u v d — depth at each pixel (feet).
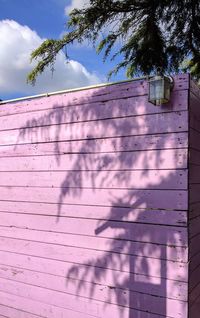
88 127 10.30
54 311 10.66
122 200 9.49
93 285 9.89
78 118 10.54
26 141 11.76
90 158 10.19
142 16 19.07
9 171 12.17
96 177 10.03
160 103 8.83
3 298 11.95
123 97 9.64
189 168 8.65
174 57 20.07
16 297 11.60
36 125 11.54
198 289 9.30
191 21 19.06
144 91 9.27
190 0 18.28
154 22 18.95
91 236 10.02
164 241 8.74
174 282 8.54
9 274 11.86
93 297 9.86
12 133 12.19
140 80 9.37
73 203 10.46
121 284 9.37
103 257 9.75
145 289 8.96
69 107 10.77
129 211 9.35
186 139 8.57
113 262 9.55
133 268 9.19
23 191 11.71
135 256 9.18
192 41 19.75
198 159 9.46
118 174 9.61
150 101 8.82
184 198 8.52
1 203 12.30
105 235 9.75
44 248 11.03
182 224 8.51
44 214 11.12
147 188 9.07
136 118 9.37
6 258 12.00
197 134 9.40
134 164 9.33
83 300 10.06
